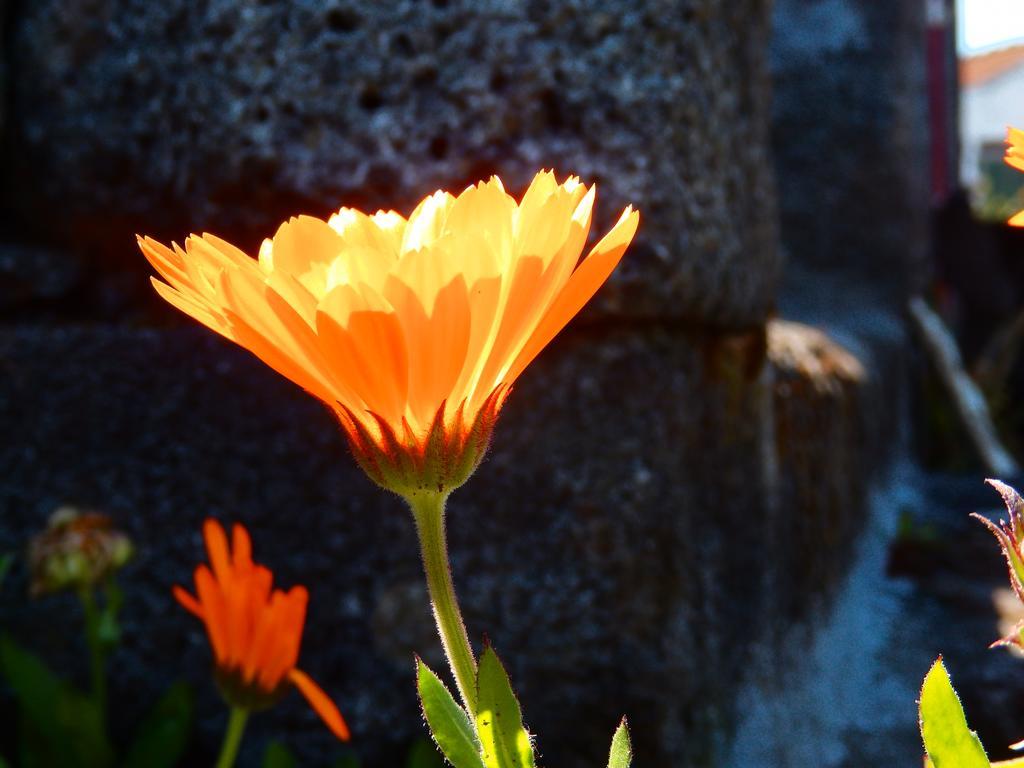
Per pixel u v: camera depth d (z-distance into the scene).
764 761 0.63
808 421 0.81
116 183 0.57
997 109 5.31
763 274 0.65
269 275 0.23
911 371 1.61
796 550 0.77
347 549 0.54
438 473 0.25
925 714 0.25
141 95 0.56
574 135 0.49
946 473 1.64
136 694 0.58
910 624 0.91
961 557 1.07
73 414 0.57
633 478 0.51
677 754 0.52
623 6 0.49
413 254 0.23
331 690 0.55
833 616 0.86
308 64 0.51
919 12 1.76
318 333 0.23
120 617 0.58
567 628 0.51
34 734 0.54
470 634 0.52
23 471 0.58
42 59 0.59
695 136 0.52
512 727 0.25
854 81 1.49
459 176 0.50
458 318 0.23
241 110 0.52
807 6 1.51
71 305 0.59
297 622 0.37
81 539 0.49
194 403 0.56
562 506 0.51
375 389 0.24
